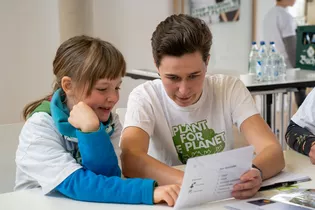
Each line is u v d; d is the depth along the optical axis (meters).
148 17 4.46
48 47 3.88
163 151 1.56
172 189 1.07
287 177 1.25
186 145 1.53
